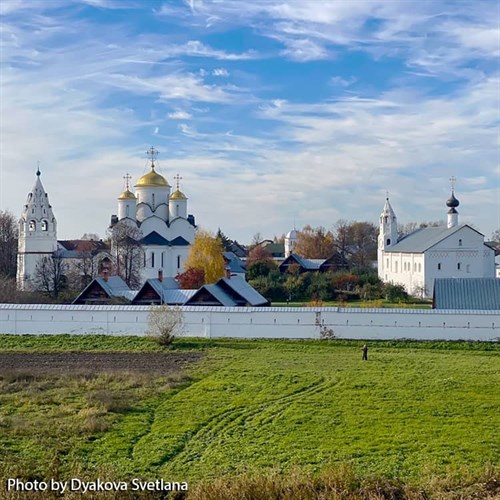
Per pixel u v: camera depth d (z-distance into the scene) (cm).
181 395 3850
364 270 12188
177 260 11288
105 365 4994
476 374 4384
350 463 2584
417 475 2530
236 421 3303
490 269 10331
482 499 2288
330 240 18312
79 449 2853
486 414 3366
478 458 2711
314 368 4675
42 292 9338
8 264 13662
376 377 4300
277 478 2412
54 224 10862
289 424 3222
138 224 11338
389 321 5962
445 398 3694
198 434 3106
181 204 11694
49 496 2308
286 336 6069
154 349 5703
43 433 3044
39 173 10838
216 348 5731
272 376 4353
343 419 3297
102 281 7119
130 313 6212
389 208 12425
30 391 3928
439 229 11219
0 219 15125
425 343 5803
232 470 2600
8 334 6325
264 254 16450
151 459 2738
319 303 8238
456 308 6462
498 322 5841
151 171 11888
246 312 6109
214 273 9644
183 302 6819
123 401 3612
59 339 6112
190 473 2580
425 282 10269
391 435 3016
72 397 3806
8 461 2656
